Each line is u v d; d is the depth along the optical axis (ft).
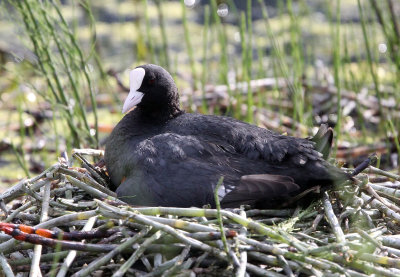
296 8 67.15
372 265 23.49
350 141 46.75
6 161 46.83
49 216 26.27
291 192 25.61
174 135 28.09
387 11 49.67
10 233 23.49
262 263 23.73
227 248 22.44
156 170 26.76
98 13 69.36
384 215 26.76
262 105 50.47
